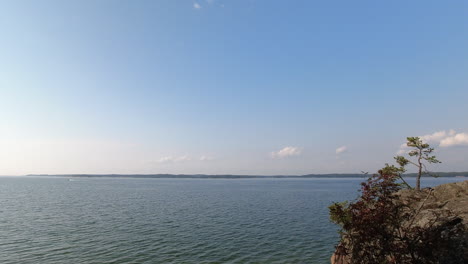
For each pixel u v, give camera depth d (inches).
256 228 1620.3
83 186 7071.9
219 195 4207.7
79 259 1043.9
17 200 3245.6
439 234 366.6
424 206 530.6
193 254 1121.4
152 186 7455.7
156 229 1583.4
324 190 5620.1
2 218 1945.1
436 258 354.0
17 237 1368.1
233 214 2176.4
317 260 1059.9
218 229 1589.6
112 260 1037.2
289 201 3225.9
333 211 439.2
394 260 360.5
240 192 4963.1
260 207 2630.4
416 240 372.2
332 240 1343.5
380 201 390.6
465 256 359.9
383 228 378.3
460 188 612.7
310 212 2287.2
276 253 1142.3
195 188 6481.3
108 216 2055.9
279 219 1932.8
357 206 396.8
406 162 1027.9
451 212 454.6
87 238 1357.0
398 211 416.8
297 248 1211.2
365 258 384.2
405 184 631.2
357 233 398.9
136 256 1088.2
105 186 7175.2
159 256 1091.3
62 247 1195.9
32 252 1122.0
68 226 1659.7
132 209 2461.9
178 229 1587.1
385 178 403.9
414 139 1019.9
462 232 386.0
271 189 6063.0
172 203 2987.2
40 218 1953.7
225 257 1088.8
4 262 1005.8
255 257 1093.1
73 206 2667.3
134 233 1473.9
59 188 6008.9
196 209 2475.4
